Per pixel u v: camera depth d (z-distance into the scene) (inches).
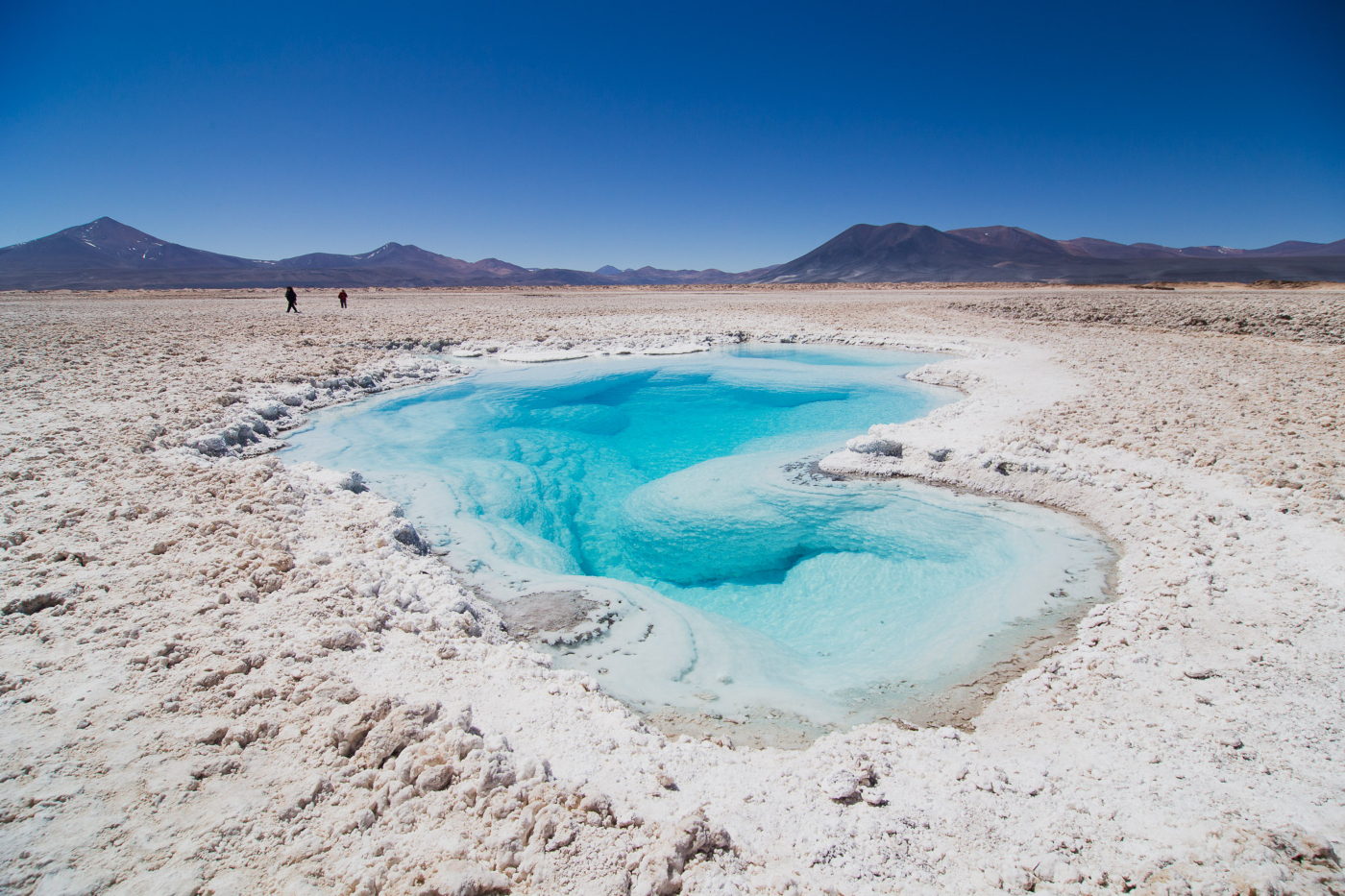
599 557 329.7
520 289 2645.2
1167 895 98.3
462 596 210.5
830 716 171.8
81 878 95.0
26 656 155.7
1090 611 208.4
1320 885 98.4
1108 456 327.6
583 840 106.1
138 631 167.5
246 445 419.2
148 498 271.1
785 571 293.1
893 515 316.8
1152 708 154.3
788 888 100.4
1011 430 384.2
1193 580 209.5
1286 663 164.4
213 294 2026.3
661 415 583.2
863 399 589.3
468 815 111.8
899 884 103.3
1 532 226.8
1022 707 165.8
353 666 158.7
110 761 121.1
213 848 102.1
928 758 140.7
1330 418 373.7
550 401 613.6
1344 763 130.3
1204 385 485.1
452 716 134.1
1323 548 217.3
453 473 395.5
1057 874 104.0
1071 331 852.0
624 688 183.8
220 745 127.3
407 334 914.1
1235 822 115.3
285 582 200.1
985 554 270.1
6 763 119.3
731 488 373.1
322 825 108.0
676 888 99.6
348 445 453.1
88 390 494.3
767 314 1212.5
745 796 124.7
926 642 213.2
